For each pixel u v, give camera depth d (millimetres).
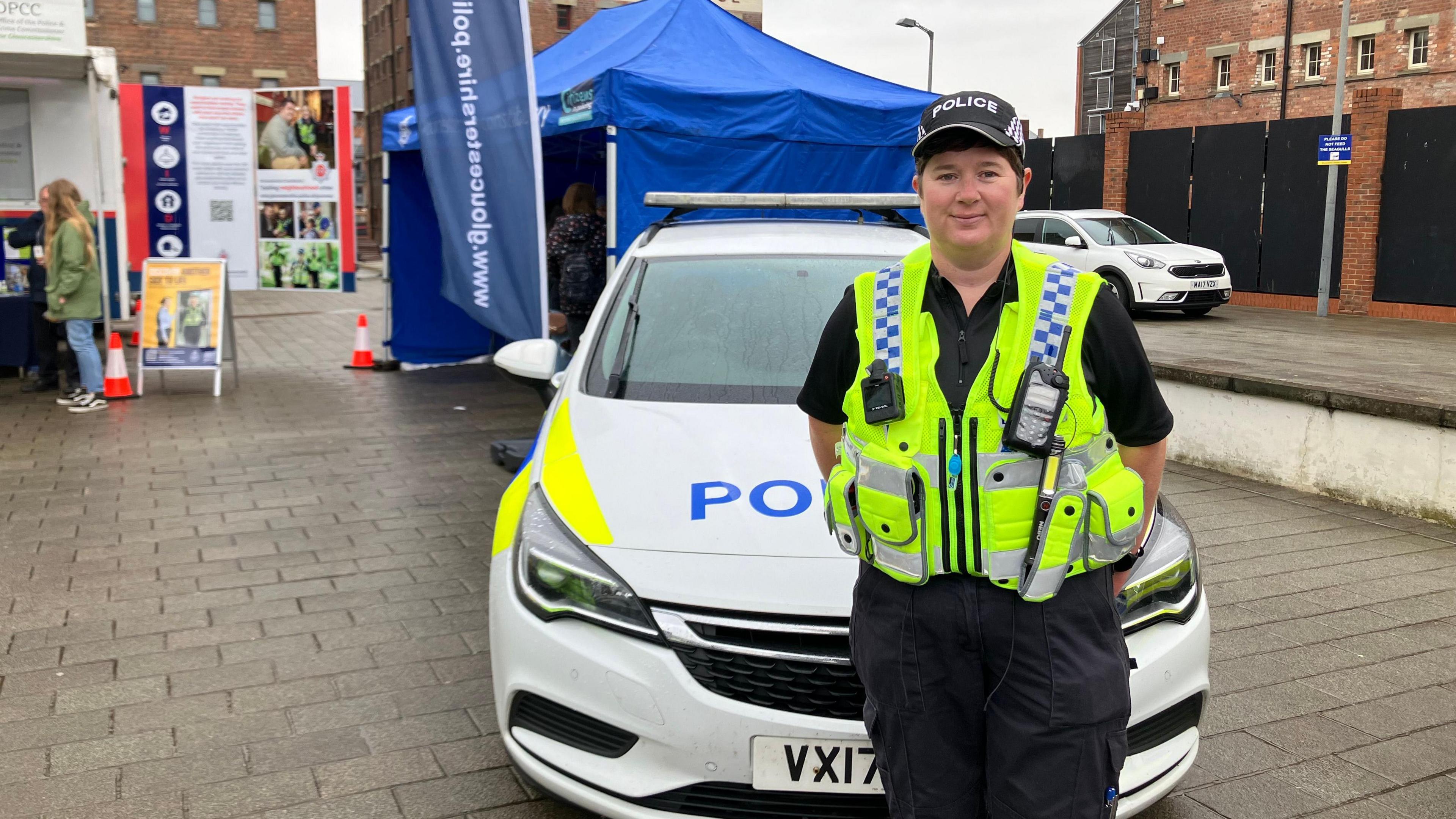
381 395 9719
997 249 1853
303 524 5836
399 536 5625
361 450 7574
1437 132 16422
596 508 2971
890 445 1882
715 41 9062
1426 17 25266
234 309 18188
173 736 3500
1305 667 4141
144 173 13109
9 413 8797
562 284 9031
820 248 4246
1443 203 16391
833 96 8461
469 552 5367
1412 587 5012
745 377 3662
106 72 12258
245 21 39469
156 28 38469
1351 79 26984
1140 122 21562
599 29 9922
